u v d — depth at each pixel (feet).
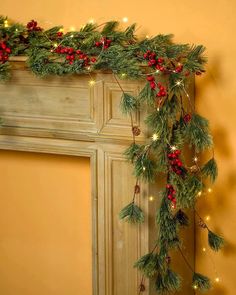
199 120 8.02
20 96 8.64
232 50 8.40
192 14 8.45
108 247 8.55
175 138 7.95
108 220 8.47
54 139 8.61
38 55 8.11
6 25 8.77
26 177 9.86
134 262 8.45
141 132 7.98
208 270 9.26
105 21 8.84
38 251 10.11
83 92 8.24
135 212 8.08
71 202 9.66
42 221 9.95
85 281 9.88
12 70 8.55
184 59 8.23
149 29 8.66
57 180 9.66
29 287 10.32
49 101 8.48
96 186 8.45
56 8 9.05
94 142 8.34
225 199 8.92
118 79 7.95
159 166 7.94
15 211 10.10
